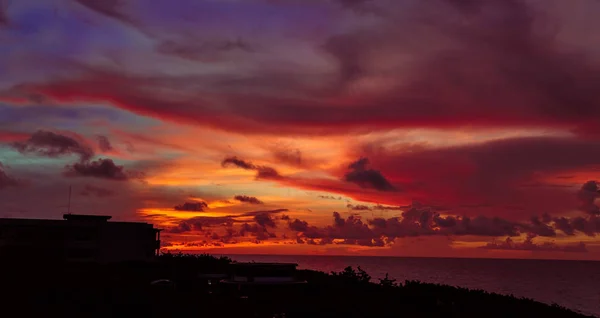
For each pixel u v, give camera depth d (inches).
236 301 1325.0
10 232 2864.2
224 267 2598.4
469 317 1289.4
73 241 2997.0
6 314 1083.9
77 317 1071.6
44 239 2913.4
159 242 3250.5
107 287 1557.6
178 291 1539.1
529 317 1375.5
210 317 1104.2
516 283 6889.8
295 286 1520.7
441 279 6835.6
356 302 1327.5
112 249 3080.7
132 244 3147.1
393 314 1223.5
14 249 2281.0
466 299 1503.4
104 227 3090.6
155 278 2022.6
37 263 2181.3
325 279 1852.9
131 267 2583.7
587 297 5073.8
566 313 1557.6
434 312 1310.3
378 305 1301.7
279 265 1571.1
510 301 1599.4
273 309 1223.5
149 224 3233.3
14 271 1990.7
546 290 5846.5
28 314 1088.8
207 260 2923.2
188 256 3070.9
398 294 1501.0
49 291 1382.9
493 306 1445.6
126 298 1275.8
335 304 1285.7
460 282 6417.3
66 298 1272.1
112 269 2422.5
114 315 1100.5
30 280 1747.0
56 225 2977.4
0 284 1547.7
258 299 1374.3
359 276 1843.0
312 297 1413.6
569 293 5575.8
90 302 1218.6
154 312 1128.8
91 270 2285.9
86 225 3043.8
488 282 6737.2
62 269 2206.0
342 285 1689.2
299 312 1184.2
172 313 1125.1
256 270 1549.0
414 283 1777.8
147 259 3024.1
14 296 1280.8
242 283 1488.7
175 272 2335.1
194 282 1836.9
